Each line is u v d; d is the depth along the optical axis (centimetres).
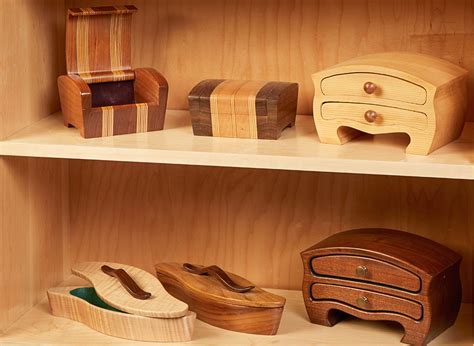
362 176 189
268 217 195
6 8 165
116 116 170
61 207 197
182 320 169
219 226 197
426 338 165
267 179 193
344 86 161
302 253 175
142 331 170
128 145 163
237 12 187
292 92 174
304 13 185
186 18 190
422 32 180
